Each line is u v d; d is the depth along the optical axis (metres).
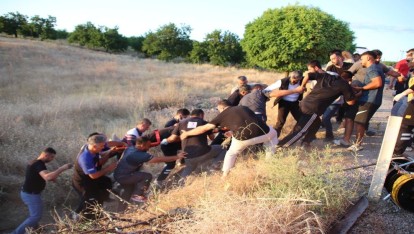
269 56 21.23
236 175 4.73
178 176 6.38
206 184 4.84
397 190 4.11
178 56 40.75
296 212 3.65
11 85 17.17
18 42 39.06
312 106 6.14
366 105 6.45
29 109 11.25
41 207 5.44
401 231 3.83
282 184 4.19
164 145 6.63
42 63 26.81
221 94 16.19
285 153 5.72
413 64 8.95
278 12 20.98
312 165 4.86
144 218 4.20
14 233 5.25
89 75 21.70
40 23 49.16
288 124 8.76
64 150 7.44
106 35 44.47
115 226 4.01
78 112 11.25
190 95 15.54
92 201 5.55
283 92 6.73
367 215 4.12
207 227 3.39
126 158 5.75
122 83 18.97
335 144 7.00
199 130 5.86
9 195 6.38
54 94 14.83
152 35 40.06
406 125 4.92
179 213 4.04
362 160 5.98
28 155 7.25
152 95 13.91
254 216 3.41
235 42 34.06
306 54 20.58
